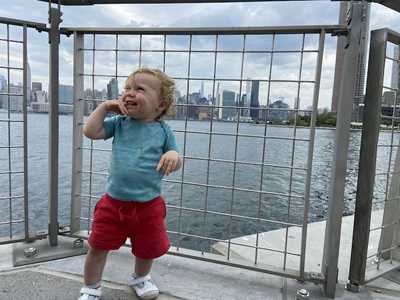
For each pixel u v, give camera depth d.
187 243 2.94
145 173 1.70
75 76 2.29
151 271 2.18
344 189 1.91
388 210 2.32
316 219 3.49
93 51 2.28
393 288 2.11
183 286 2.02
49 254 2.27
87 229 2.52
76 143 2.35
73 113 2.31
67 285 1.96
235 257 2.40
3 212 3.72
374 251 2.75
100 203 1.78
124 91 1.75
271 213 3.50
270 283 2.10
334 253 1.95
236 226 3.77
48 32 2.19
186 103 2.15
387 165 2.14
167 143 1.78
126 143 1.74
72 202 2.41
